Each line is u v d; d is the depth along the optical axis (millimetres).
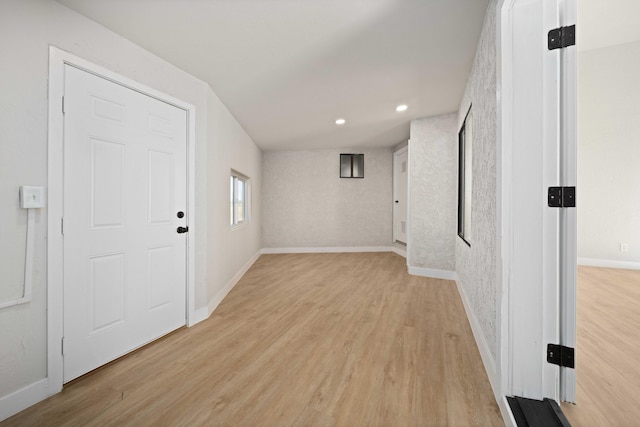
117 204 1888
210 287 2684
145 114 2080
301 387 1558
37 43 1479
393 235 5992
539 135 1266
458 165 3600
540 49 1256
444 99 3195
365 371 1705
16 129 1404
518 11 1284
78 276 1676
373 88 2854
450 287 3477
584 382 1482
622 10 3232
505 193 1320
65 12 1600
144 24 1793
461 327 2328
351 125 4207
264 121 3945
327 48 2121
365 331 2262
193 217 2459
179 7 1647
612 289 3084
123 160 1926
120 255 1909
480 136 1958
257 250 5566
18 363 1419
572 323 1259
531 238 1288
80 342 1681
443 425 1275
